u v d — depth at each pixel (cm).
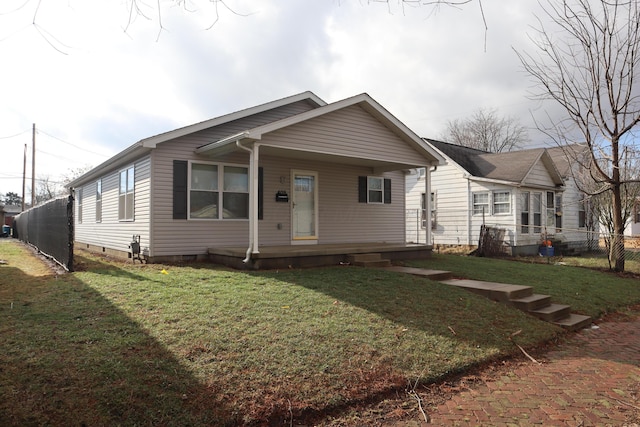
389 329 544
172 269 870
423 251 1209
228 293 641
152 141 965
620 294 973
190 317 520
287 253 911
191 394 357
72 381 350
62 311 529
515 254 1677
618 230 1291
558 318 736
